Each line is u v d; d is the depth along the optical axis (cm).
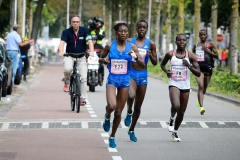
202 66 4503
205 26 15700
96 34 6419
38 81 8094
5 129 3512
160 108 4716
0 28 13062
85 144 3031
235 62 7525
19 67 6631
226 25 15462
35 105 4875
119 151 2853
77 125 3691
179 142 3120
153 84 7994
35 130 3481
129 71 2905
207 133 3428
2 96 5444
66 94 6000
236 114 4366
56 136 3275
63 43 4322
